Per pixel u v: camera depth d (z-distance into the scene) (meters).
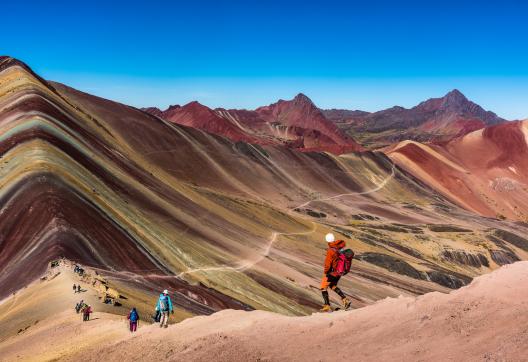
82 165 78.12
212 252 77.38
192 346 12.43
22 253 50.41
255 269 78.19
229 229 98.25
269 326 11.38
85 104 183.00
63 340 24.84
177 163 177.88
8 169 68.81
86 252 51.69
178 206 94.50
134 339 16.52
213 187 173.62
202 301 53.91
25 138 77.94
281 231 121.12
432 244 160.50
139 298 39.78
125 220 67.38
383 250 136.88
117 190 79.69
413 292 101.56
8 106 98.75
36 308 33.16
